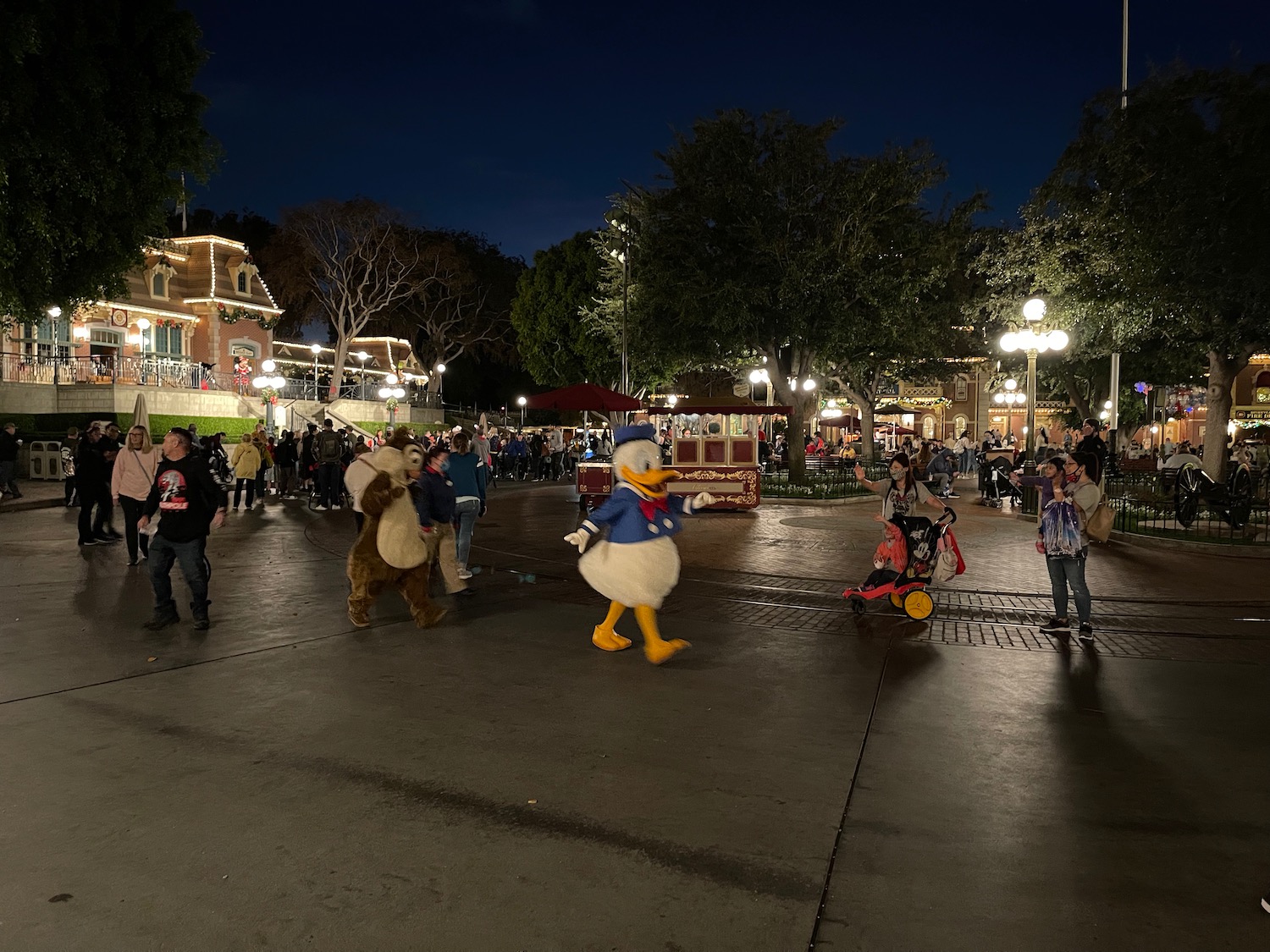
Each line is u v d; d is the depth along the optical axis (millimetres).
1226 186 14680
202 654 6648
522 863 3525
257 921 3090
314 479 19562
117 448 13094
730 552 12750
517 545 13250
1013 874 3502
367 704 5535
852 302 23656
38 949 2908
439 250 50156
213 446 22469
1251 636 7855
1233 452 27703
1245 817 4059
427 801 4102
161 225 18188
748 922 3127
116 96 16203
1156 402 37188
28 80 14070
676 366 27594
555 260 44094
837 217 22766
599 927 3078
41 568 10375
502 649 6980
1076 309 18953
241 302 39719
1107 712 5641
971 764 4688
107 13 15461
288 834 3746
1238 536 13867
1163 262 15656
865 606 8695
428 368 61375
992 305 24141
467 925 3084
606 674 6336
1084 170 17969
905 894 3332
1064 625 7953
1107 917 3193
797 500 21453
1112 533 14633
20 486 22281
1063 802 4207
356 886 3332
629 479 6617
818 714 5500
